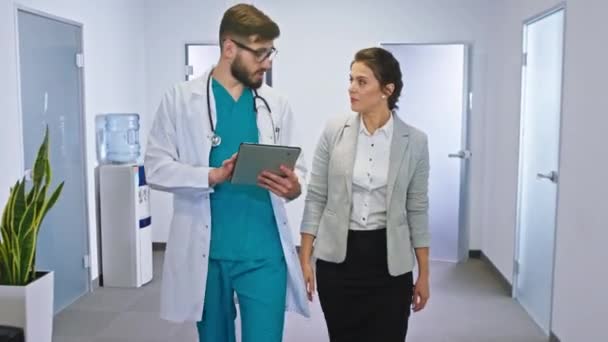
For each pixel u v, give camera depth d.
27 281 2.94
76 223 4.42
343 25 5.55
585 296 3.06
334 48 5.58
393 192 2.09
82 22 4.45
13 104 3.58
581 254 3.12
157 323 3.91
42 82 3.94
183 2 5.68
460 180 5.55
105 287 4.71
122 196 4.64
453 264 5.50
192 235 1.85
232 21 1.75
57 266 4.14
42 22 3.91
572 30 3.29
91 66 4.61
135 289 4.66
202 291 1.86
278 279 1.93
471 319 4.03
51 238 4.05
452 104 5.50
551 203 3.71
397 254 2.10
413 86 5.54
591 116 2.99
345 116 2.22
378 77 2.04
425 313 4.14
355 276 2.12
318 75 5.63
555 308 3.53
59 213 4.17
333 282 2.14
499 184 5.03
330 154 2.18
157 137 1.87
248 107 1.88
